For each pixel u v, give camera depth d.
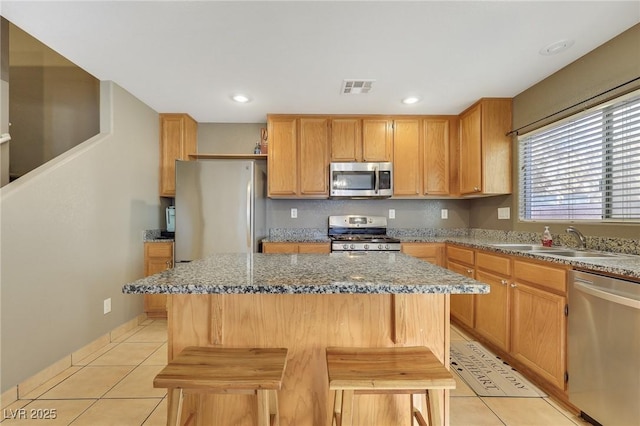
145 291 1.02
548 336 1.82
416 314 1.25
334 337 1.26
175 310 1.24
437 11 1.74
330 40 2.03
